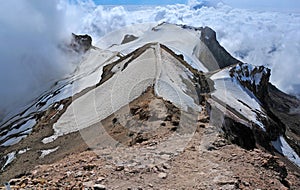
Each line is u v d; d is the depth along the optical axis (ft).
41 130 183.73
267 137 186.50
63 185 38.34
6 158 157.07
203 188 39.29
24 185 38.09
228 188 39.83
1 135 263.70
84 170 43.62
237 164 51.78
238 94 256.11
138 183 39.50
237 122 138.10
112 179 40.32
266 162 55.42
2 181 94.27
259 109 257.96
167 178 41.78
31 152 140.77
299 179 64.80
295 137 308.60
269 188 44.98
